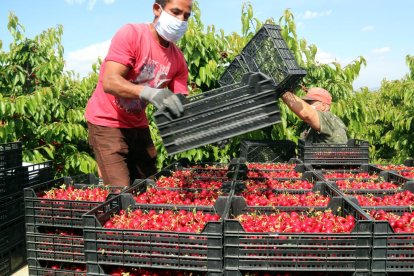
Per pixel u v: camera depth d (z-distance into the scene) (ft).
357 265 8.68
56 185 14.55
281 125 23.20
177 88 15.89
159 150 23.18
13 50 28.94
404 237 8.64
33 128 24.47
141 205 11.85
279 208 11.39
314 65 25.07
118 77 12.50
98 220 9.67
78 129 24.48
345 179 15.75
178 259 8.98
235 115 10.54
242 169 16.97
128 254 9.20
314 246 8.72
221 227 8.85
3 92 28.37
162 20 13.28
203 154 23.91
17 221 15.47
